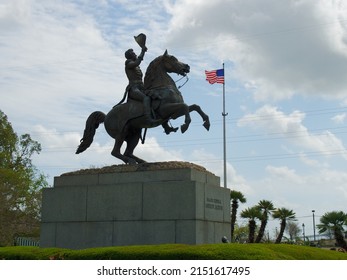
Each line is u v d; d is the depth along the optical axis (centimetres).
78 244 1628
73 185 1700
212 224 1559
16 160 4781
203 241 1501
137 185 1579
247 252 1087
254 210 3725
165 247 1206
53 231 1677
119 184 1608
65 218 1669
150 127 1691
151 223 1533
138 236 1545
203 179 1599
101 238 1598
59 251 1298
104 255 1188
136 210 1564
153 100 1648
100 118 1822
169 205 1520
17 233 4397
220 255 1072
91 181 1675
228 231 1653
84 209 1645
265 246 1212
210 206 1561
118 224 1582
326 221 3497
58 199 1694
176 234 1492
